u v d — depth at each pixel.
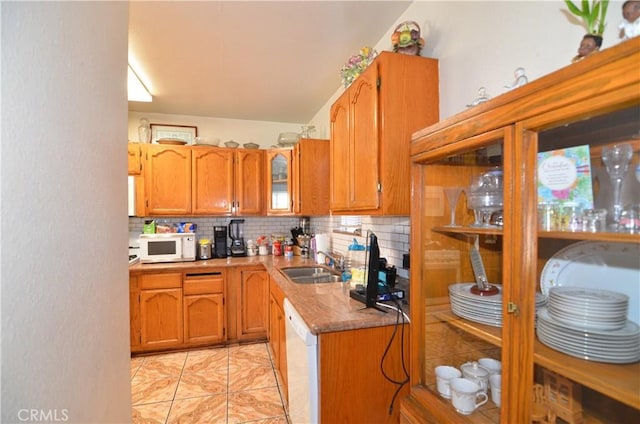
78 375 0.60
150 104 3.23
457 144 0.91
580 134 0.68
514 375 0.73
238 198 3.36
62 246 0.55
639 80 0.50
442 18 1.47
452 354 1.12
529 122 0.69
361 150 1.62
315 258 3.02
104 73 0.73
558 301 0.71
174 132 3.56
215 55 2.21
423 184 1.14
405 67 1.45
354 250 2.24
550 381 0.72
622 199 0.64
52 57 0.53
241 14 1.75
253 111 3.47
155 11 1.71
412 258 1.15
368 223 2.33
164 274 2.92
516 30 1.10
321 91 2.90
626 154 0.64
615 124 0.64
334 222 3.03
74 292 0.59
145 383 2.38
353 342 1.34
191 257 3.15
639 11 0.66
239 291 3.12
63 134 0.56
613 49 0.54
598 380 0.60
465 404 0.96
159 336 2.90
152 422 1.93
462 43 1.35
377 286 1.51
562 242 0.75
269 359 2.77
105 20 0.73
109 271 0.75
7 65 0.43
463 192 1.08
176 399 2.17
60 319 0.54
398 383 1.38
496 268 0.99
